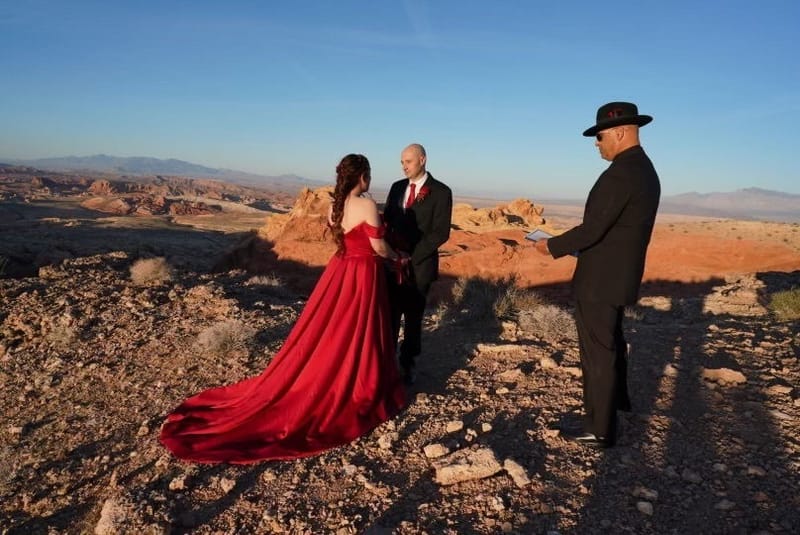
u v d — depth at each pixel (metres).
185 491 3.72
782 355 5.96
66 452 4.81
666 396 4.88
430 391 5.21
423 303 5.26
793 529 2.99
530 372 5.61
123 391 5.83
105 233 84.25
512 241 24.03
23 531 3.87
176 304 8.59
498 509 3.28
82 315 7.90
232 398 4.86
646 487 3.46
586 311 3.85
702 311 9.75
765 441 3.98
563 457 3.85
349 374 4.45
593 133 3.80
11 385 6.24
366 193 4.65
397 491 3.56
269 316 7.98
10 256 20.06
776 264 21.95
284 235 21.44
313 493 3.61
